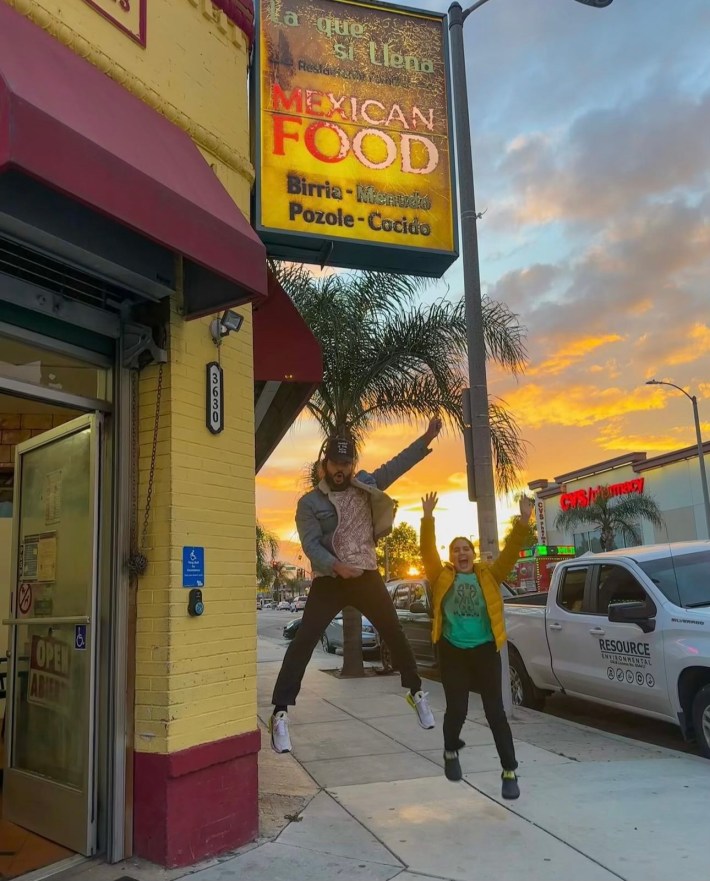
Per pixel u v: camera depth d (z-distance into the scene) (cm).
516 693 954
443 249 735
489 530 902
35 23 429
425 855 452
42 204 398
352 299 1223
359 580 427
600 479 4697
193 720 456
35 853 450
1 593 711
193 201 420
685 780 599
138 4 511
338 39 733
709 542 834
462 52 984
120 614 458
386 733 793
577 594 872
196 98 556
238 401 539
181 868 431
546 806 539
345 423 1238
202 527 485
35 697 517
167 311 485
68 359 471
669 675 707
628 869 427
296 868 433
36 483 558
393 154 733
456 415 1211
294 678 414
